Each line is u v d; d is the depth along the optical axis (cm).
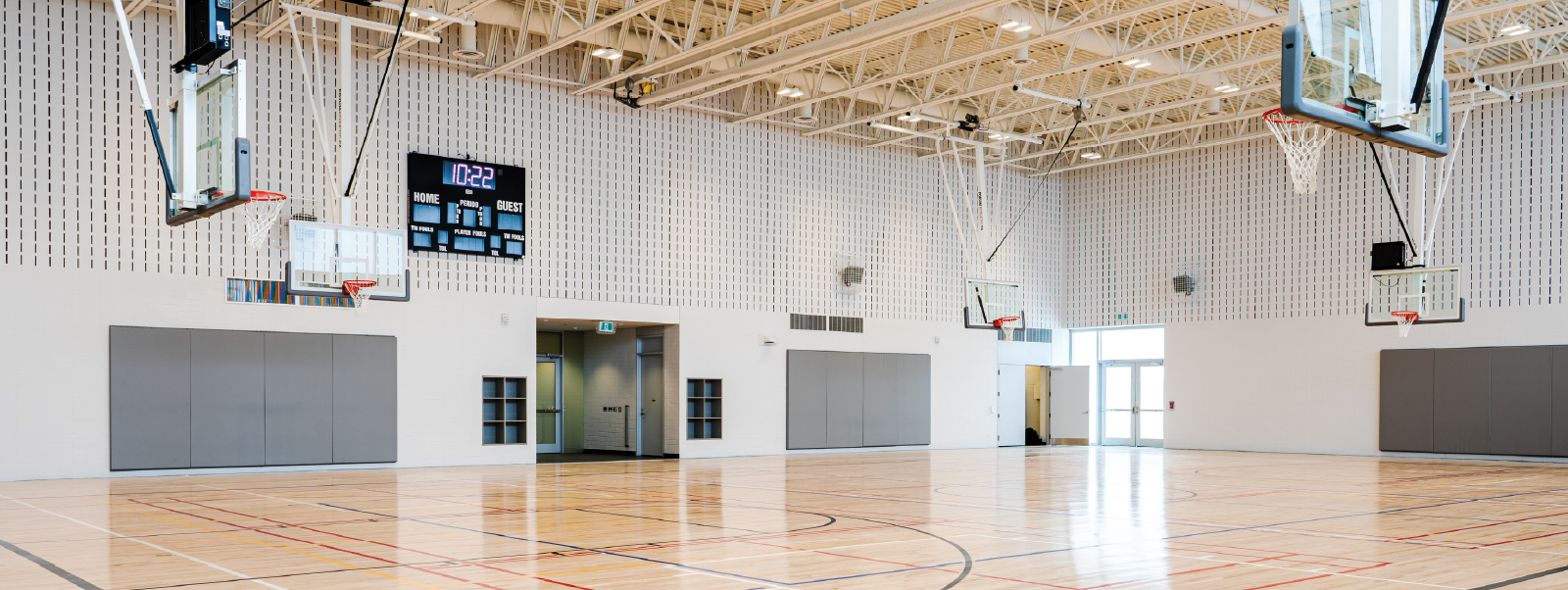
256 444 1794
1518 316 2159
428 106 1938
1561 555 850
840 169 2428
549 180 2050
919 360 2541
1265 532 988
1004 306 2314
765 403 2294
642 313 2138
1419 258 2048
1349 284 2355
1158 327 2694
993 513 1154
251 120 1794
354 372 1873
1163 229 2639
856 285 2438
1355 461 2141
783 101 2314
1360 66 561
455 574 750
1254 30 1856
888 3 1772
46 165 1656
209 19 901
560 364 2406
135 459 1703
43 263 1648
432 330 1938
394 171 1902
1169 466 1973
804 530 998
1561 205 2116
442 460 1941
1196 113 2275
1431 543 916
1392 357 2300
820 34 1962
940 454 2375
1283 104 527
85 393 1672
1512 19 1853
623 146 2136
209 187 916
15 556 846
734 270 2262
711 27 1986
